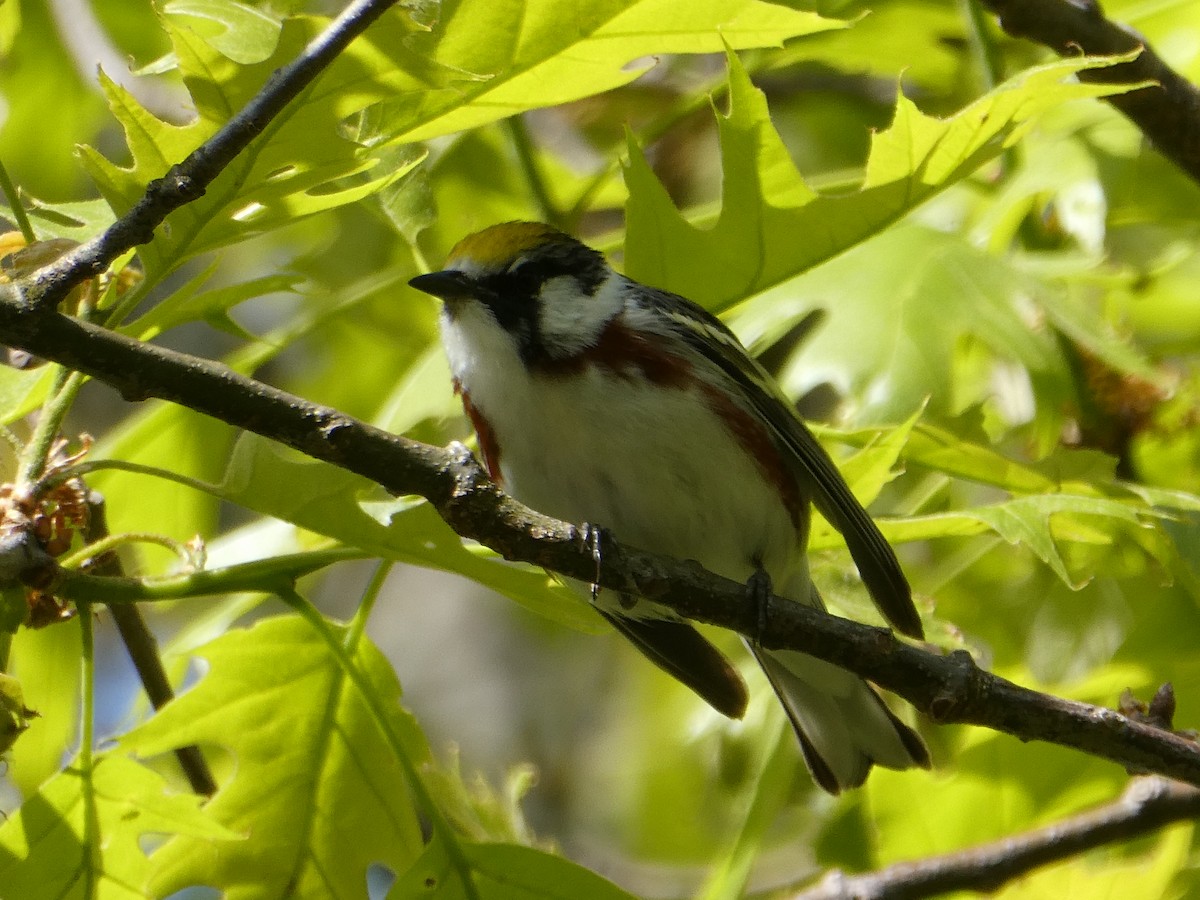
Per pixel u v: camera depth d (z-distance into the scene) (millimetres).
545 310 8844
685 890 15891
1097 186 10742
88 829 7387
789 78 15203
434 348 10852
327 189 9641
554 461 8797
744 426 9055
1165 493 8727
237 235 7000
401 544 7043
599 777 17016
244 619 16688
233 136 6137
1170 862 9672
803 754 9703
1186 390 11266
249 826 7953
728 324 10281
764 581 7473
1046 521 8016
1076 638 12148
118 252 6180
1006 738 10336
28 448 6973
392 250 14680
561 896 7742
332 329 14906
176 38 6398
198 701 7848
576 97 7000
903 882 9930
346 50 6422
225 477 6781
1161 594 10797
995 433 11453
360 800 8086
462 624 18000
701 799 16344
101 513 8305
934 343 9438
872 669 7246
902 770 9898
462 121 7094
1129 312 13156
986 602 12289
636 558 7316
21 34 15000
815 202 8188
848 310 9719
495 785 16953
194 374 6461
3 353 14555
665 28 6746
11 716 6691
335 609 18172
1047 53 13125
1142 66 9711
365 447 6648
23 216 7125
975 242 10656
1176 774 7156
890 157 7922
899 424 9273
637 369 8727
